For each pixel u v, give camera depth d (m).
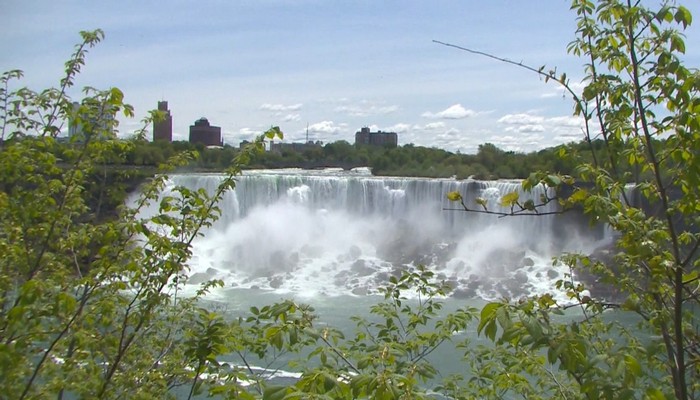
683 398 3.49
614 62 4.28
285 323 3.76
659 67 3.93
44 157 4.95
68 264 5.50
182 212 5.01
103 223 5.30
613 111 4.38
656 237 3.76
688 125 3.44
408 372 4.19
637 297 4.54
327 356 4.04
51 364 4.30
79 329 4.54
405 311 6.34
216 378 5.04
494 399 6.05
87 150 5.29
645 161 4.30
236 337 5.26
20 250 4.84
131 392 5.02
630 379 2.81
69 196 5.21
